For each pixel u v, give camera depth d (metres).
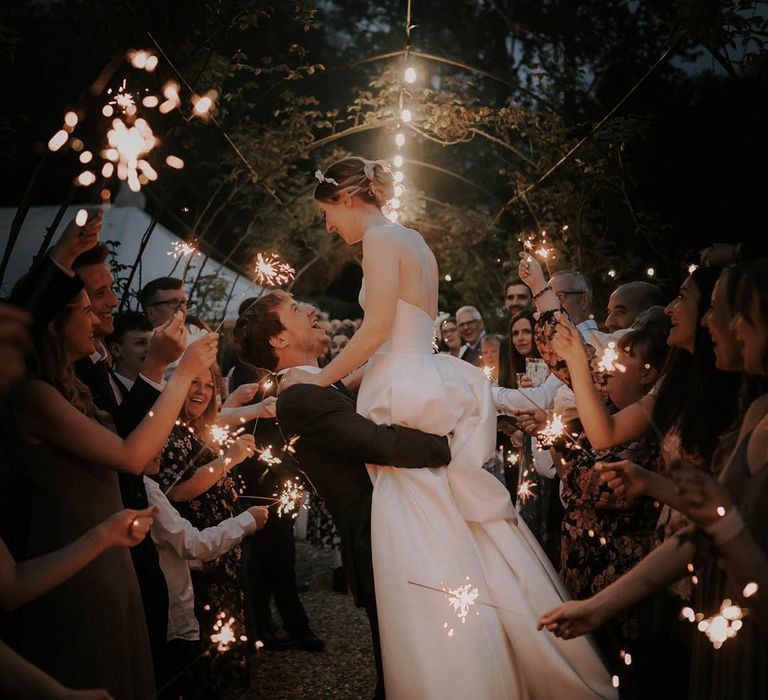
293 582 4.91
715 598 2.36
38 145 3.74
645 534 3.22
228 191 10.96
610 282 7.19
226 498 3.96
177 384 2.61
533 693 3.08
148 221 9.24
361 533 3.25
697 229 8.47
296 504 4.45
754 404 2.30
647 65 10.18
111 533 2.13
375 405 3.23
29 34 13.54
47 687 1.90
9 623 2.59
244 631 4.01
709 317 2.55
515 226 11.04
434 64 13.68
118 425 3.25
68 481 2.55
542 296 3.43
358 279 15.05
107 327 3.20
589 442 3.35
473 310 8.40
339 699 4.12
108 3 5.40
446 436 3.33
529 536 3.37
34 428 2.49
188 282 7.50
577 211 6.97
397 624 2.99
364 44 15.98
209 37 5.32
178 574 3.51
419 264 3.32
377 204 3.46
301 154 7.43
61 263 2.66
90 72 13.49
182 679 3.49
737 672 2.20
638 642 3.11
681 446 2.93
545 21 12.38
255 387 4.40
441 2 14.43
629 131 6.86
